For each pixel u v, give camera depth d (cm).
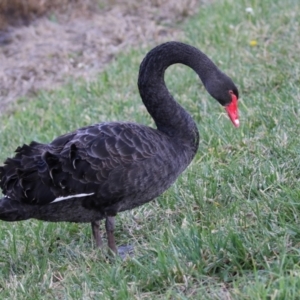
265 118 1074
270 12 1612
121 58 1623
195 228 776
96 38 1839
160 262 726
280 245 724
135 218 906
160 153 777
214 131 1077
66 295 722
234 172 934
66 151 746
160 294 698
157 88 826
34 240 880
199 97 1268
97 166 745
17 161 755
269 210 816
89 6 2070
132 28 1870
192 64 853
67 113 1345
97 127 774
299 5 1598
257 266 712
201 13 1817
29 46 1853
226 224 795
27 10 2058
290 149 952
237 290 648
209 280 706
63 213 767
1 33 1988
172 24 1867
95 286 739
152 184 777
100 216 785
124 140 761
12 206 754
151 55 834
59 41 1861
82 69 1714
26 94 1656
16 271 826
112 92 1401
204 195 903
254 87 1249
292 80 1204
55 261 824
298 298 631
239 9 1694
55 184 736
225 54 1441
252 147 1002
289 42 1397
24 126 1357
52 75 1712
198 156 1028
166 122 819
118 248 850
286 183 878
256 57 1370
